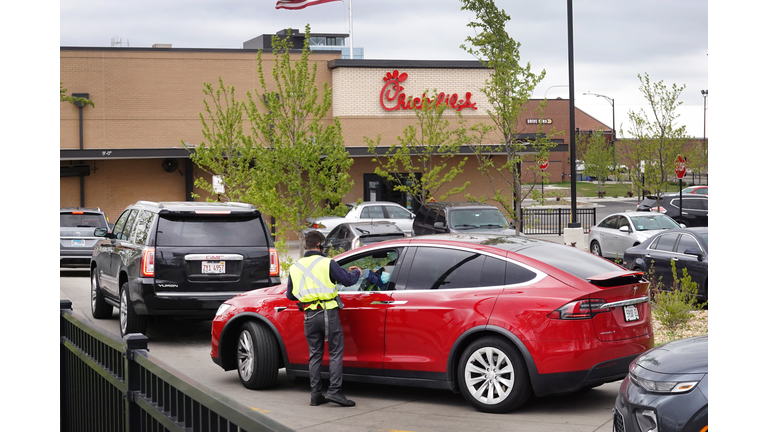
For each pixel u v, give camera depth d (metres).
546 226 33.62
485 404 6.71
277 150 17.81
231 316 8.23
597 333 6.46
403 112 31.64
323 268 7.16
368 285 7.56
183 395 3.66
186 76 30.12
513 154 22.59
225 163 25.84
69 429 6.20
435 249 7.32
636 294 6.83
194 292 10.15
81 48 29.22
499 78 21.48
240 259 10.32
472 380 6.80
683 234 13.93
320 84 31.55
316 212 18.05
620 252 21.44
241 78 30.53
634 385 5.02
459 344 6.85
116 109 29.59
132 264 10.48
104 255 12.35
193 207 10.46
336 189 18.30
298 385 8.31
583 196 63.53
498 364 6.65
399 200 31.52
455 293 6.96
